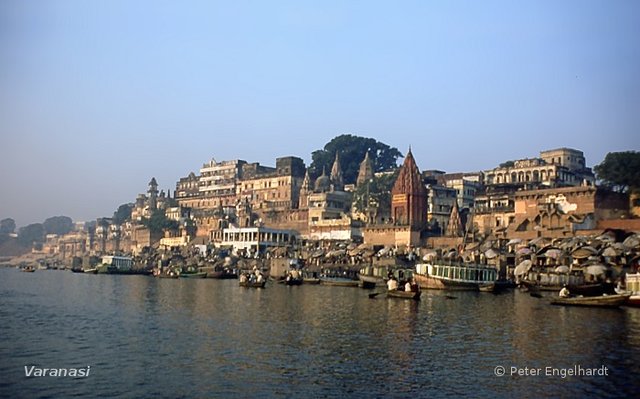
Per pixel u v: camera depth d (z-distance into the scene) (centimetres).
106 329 4753
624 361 3609
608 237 9181
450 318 5378
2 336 4425
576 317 5397
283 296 7794
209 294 8169
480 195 13488
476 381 3186
